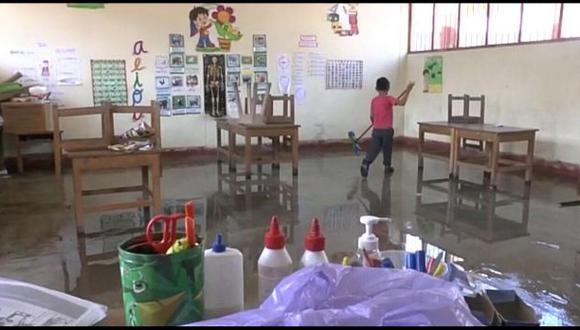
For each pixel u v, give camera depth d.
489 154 6.15
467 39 7.79
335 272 1.04
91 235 3.85
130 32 7.29
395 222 4.17
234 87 7.16
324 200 4.97
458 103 8.00
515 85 7.02
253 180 6.00
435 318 0.92
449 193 5.29
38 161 7.06
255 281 1.95
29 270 3.13
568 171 6.34
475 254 3.38
